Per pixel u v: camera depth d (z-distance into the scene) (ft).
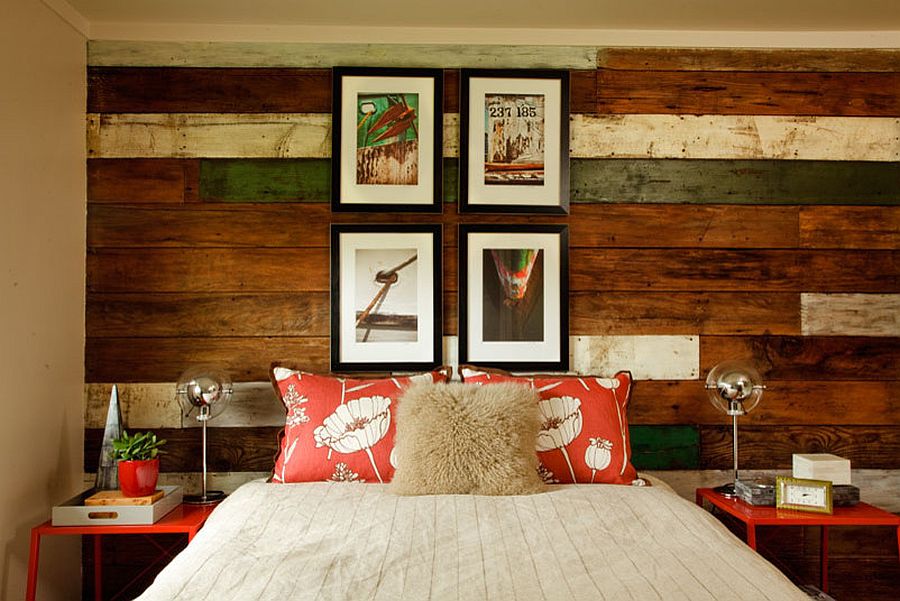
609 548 5.94
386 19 9.65
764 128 9.94
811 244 9.90
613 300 9.92
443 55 9.93
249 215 9.85
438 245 9.80
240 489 7.87
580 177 9.87
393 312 9.79
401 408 8.05
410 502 7.03
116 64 9.80
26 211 8.28
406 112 9.87
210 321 9.78
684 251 9.93
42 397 8.62
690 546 6.03
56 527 7.91
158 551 9.58
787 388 9.91
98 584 9.12
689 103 9.85
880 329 9.82
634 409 9.86
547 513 6.73
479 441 7.59
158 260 9.78
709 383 9.21
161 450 9.71
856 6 9.19
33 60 8.41
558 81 9.93
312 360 9.82
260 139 9.86
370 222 9.87
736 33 9.89
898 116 9.88
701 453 9.84
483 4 9.19
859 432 9.92
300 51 9.89
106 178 9.77
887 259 9.91
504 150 9.89
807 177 9.86
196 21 9.73
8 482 7.91
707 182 9.85
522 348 9.85
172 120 9.82
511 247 9.87
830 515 8.22
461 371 9.34
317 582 5.32
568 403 8.57
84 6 9.23
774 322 9.82
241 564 5.67
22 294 8.20
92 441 9.68
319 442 8.26
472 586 5.22
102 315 9.73
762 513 8.30
